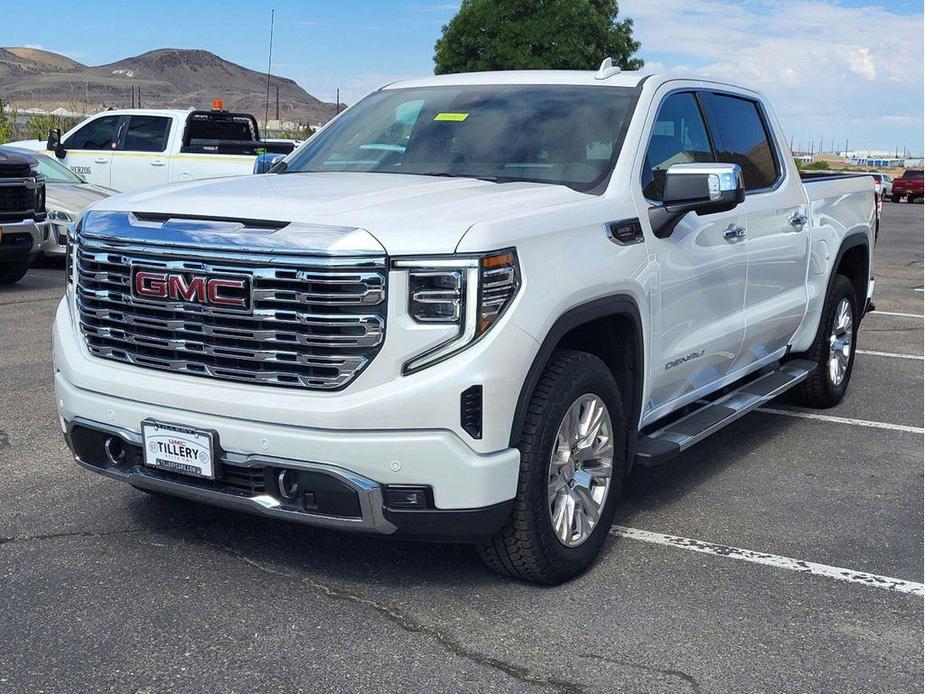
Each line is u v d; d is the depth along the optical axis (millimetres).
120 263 3902
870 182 7590
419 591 3963
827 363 6957
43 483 5047
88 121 17203
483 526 3670
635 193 4504
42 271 13148
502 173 4648
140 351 3945
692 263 4852
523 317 3658
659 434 4902
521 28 39031
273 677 3291
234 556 4230
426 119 5152
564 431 3975
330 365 3568
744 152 5754
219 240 3678
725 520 4922
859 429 6719
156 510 4723
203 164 16297
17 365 7578
